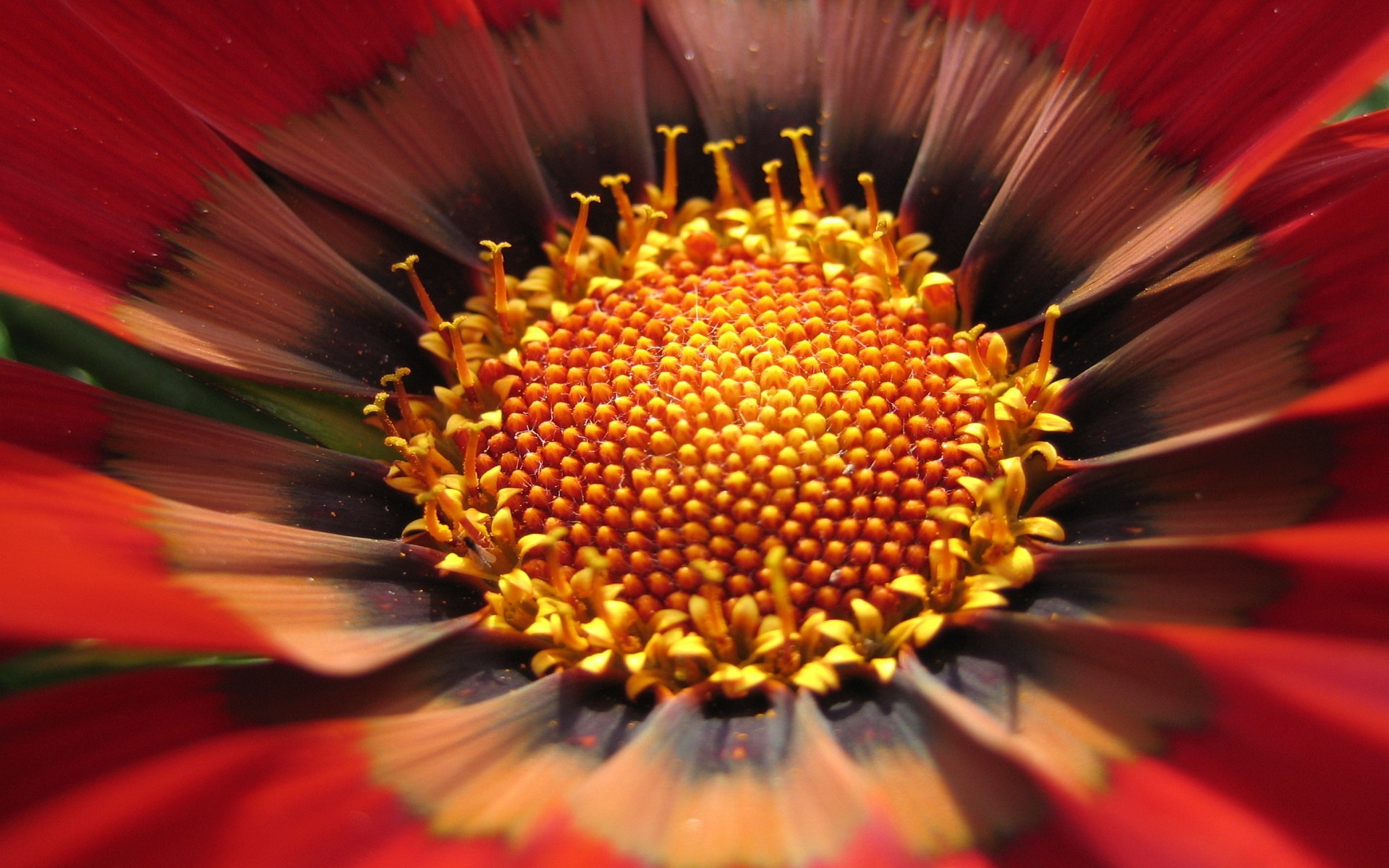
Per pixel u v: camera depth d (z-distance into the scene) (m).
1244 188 0.08
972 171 0.09
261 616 0.08
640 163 0.09
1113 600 0.08
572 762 0.08
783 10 0.10
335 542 0.08
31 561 0.07
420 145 0.09
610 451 0.09
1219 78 0.08
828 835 0.07
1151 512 0.08
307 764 0.07
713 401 0.09
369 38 0.09
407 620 0.08
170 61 0.09
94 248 0.08
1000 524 0.08
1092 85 0.09
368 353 0.09
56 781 0.07
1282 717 0.07
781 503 0.08
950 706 0.08
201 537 0.08
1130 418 0.08
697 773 0.08
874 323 0.09
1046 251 0.09
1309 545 0.07
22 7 0.08
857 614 0.08
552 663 0.08
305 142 0.09
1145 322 0.09
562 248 0.09
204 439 0.08
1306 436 0.08
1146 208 0.09
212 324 0.09
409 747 0.08
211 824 0.07
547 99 0.09
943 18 0.09
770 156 0.09
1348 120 0.09
